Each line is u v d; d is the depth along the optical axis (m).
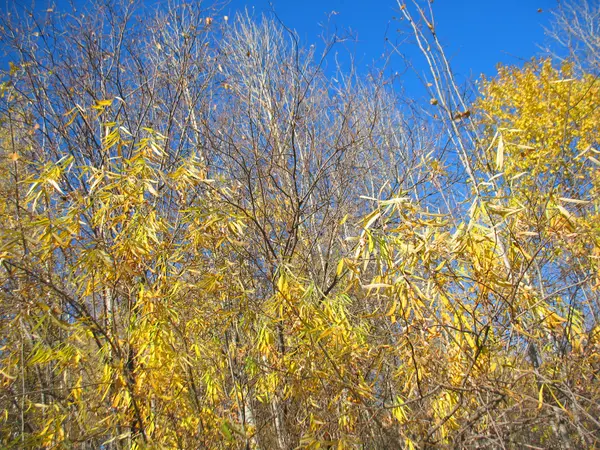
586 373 2.60
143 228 2.85
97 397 3.04
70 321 3.18
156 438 2.79
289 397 3.11
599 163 2.52
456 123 3.21
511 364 2.61
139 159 2.93
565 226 2.50
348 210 4.77
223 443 2.92
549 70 6.40
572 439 2.64
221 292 3.13
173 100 4.69
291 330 2.93
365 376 2.95
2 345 3.08
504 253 2.62
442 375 2.63
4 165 3.45
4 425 3.02
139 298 2.81
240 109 4.98
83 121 4.63
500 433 2.44
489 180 2.62
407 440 2.51
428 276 2.59
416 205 2.88
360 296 3.21
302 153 5.06
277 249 4.19
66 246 2.64
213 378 3.02
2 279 2.50
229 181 4.05
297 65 4.84
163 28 4.90
